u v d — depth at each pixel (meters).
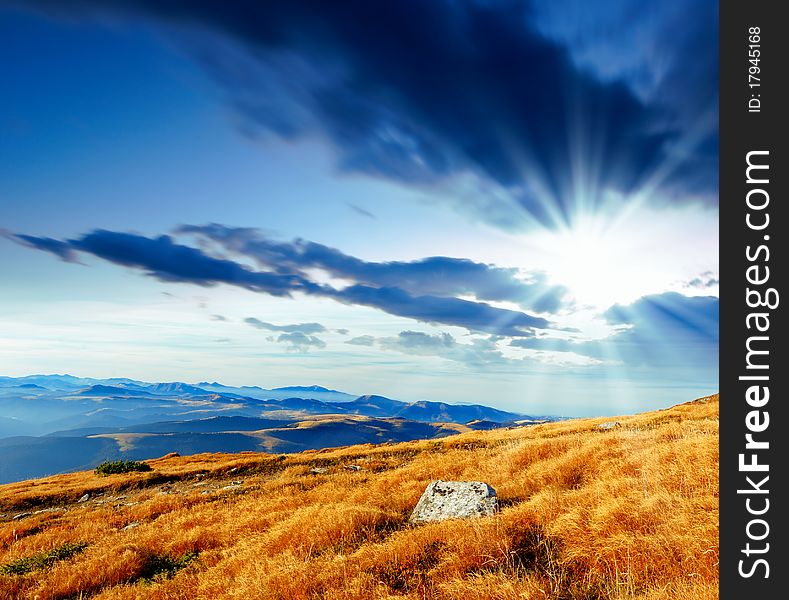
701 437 11.59
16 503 27.47
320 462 30.56
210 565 11.02
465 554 7.74
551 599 6.07
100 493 29.11
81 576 10.99
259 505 16.08
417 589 6.94
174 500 21.34
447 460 19.11
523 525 8.73
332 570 8.10
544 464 13.84
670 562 6.42
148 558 11.96
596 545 7.18
